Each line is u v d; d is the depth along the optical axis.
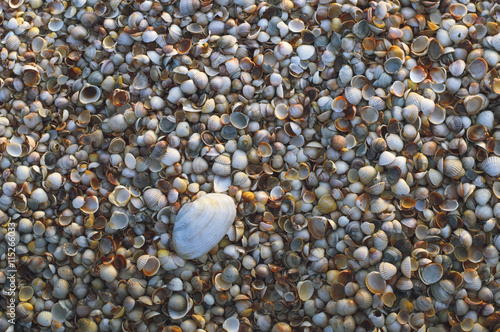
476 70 0.85
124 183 0.86
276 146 0.86
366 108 0.85
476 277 0.83
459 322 0.83
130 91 0.87
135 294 0.84
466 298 0.83
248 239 0.85
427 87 0.85
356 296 0.83
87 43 0.88
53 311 0.85
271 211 0.86
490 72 0.85
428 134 0.85
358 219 0.85
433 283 0.83
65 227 0.85
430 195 0.85
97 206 0.85
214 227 0.83
